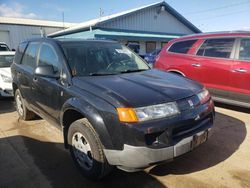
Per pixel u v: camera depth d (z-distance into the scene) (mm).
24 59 5297
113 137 2854
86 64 3848
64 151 4215
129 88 3141
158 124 2803
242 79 5367
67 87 3547
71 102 3307
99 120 2924
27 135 4926
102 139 2932
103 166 3080
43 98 4262
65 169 3656
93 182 3322
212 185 3145
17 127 5375
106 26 21625
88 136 3094
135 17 23469
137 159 2781
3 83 7570
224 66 5656
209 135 3344
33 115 5637
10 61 8664
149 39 22156
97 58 4043
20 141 4656
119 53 4410
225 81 5672
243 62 5375
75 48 4055
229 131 4750
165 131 2826
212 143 4254
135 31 23234
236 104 5605
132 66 4266
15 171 3631
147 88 3172
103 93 3059
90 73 3721
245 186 3105
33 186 3275
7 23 27812
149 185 3195
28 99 5020
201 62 6090
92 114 2977
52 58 4125
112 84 3260
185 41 6648
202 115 3209
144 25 24359
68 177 3451
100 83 3301
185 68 6422
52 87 3881
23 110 5566
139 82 3375
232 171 3432
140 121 2779
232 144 4207
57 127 4039
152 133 2783
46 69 3748
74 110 3355
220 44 5871
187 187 3123
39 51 4641
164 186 3158
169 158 2863
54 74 3840
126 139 2779
